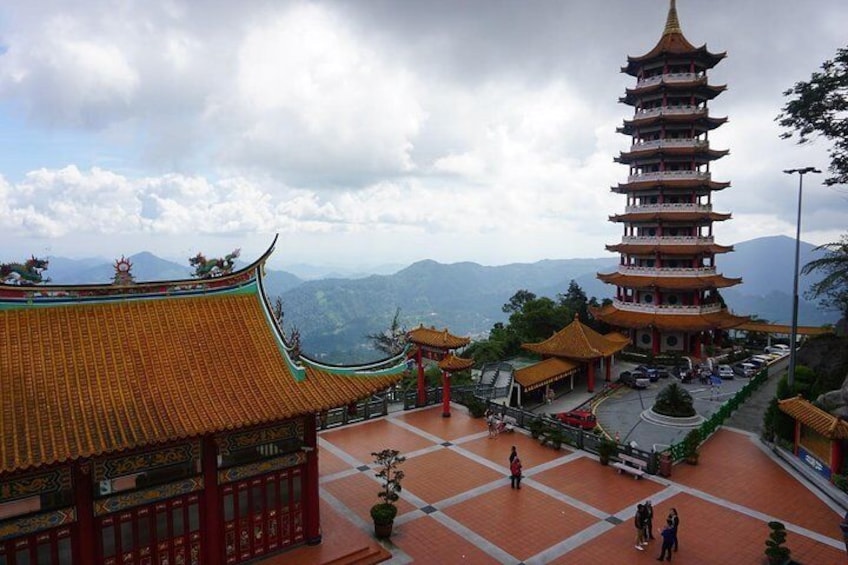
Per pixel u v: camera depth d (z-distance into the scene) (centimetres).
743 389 5700
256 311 2800
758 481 3684
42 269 2392
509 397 5544
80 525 2158
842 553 2792
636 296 8362
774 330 8438
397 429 4734
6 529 2028
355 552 2691
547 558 2755
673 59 8131
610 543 2895
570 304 10256
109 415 2116
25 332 2288
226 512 2497
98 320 2450
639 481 3675
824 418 3616
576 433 4325
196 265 2734
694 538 2945
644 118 8156
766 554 2655
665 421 5153
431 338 5272
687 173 7944
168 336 2525
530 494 3472
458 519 3145
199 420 2189
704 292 8606
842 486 3384
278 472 2634
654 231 8350
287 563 2566
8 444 1898
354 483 3612
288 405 2381
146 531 2305
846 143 5188
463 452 4191
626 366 7569
